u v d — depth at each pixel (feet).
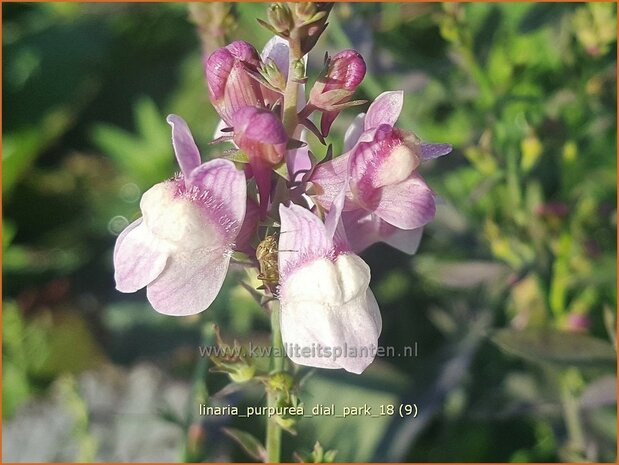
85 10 0.57
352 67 0.19
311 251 0.19
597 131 0.34
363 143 0.19
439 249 0.38
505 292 0.35
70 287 0.46
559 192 0.36
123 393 0.39
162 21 0.56
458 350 0.33
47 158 0.54
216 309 0.30
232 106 0.19
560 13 0.33
